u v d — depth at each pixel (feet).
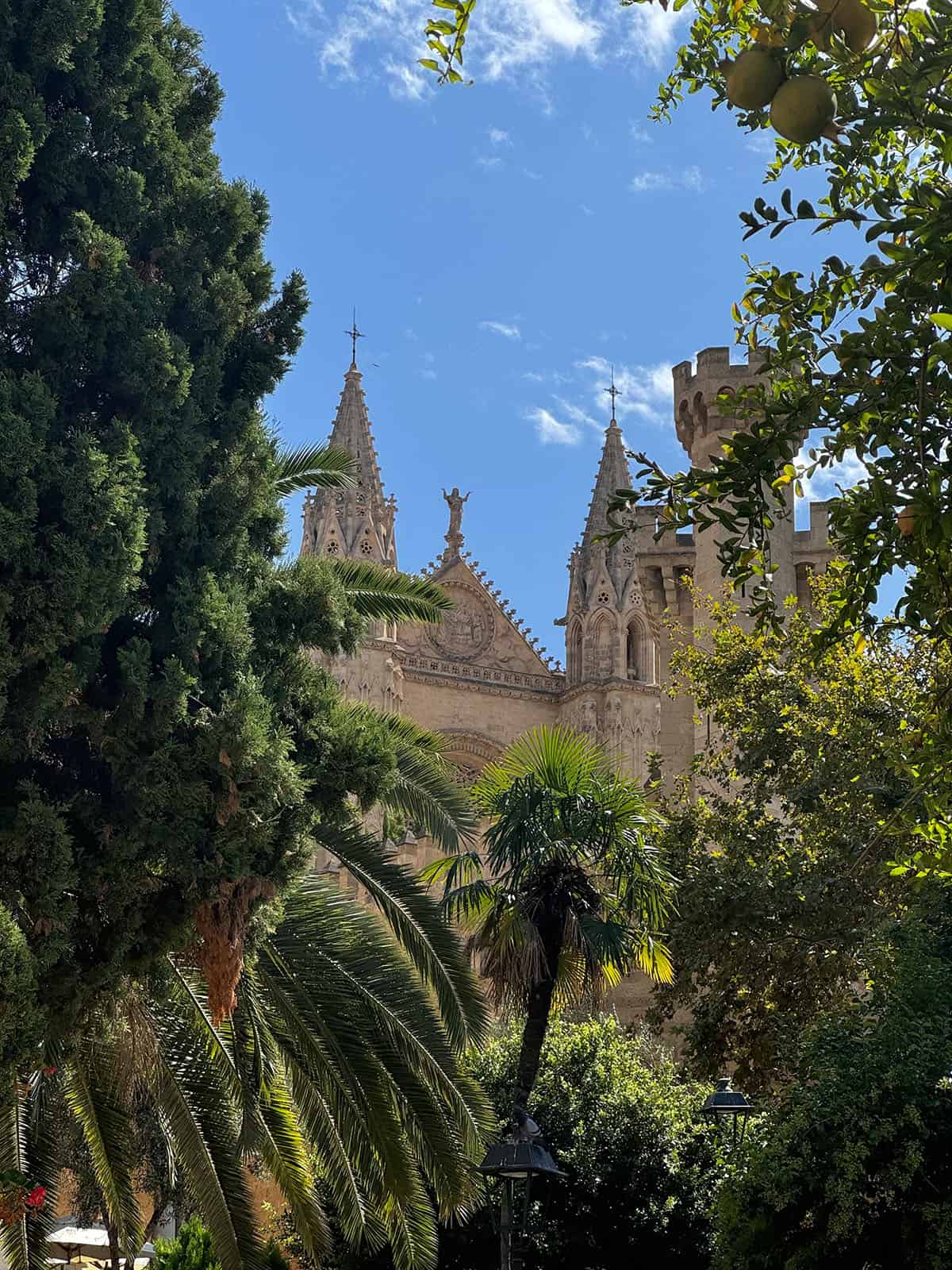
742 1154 70.33
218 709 58.08
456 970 73.15
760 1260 61.72
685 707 201.67
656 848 84.38
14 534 51.44
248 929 58.75
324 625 64.23
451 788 80.12
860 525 33.83
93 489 53.11
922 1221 59.21
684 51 41.19
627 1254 92.73
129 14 62.49
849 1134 60.13
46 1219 73.92
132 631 58.54
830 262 34.96
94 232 57.57
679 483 35.12
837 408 33.83
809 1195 61.93
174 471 59.21
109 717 55.42
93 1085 73.31
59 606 52.03
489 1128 70.59
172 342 59.88
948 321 26.13
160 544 59.26
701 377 185.06
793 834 101.86
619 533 35.47
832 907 84.48
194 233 65.10
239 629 58.29
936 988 65.31
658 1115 95.25
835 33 26.32
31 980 49.16
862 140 30.81
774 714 96.48
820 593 95.81
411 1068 69.77
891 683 87.51
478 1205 73.10
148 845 55.57
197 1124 71.00
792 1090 67.77
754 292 35.35
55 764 58.85
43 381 54.39
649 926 79.82
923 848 66.74
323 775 60.54
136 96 63.52
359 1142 69.05
